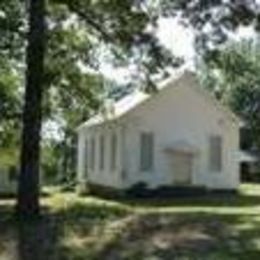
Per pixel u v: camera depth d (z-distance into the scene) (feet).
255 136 249.34
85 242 71.67
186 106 142.41
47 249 69.41
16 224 83.76
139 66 98.32
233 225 79.10
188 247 66.64
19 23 96.27
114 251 67.15
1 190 139.03
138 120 139.03
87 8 97.19
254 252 64.39
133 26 96.27
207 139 144.05
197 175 142.72
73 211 98.27
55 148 182.91
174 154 140.97
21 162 93.25
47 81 99.71
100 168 154.30
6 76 114.01
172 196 138.51
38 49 91.76
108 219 87.45
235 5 91.66
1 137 125.18
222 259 61.72
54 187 171.83
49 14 99.40
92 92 108.68
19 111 114.32
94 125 155.53
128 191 137.18
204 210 105.19
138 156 138.82
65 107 108.88
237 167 146.51
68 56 102.73
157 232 74.59
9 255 67.51
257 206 115.14
